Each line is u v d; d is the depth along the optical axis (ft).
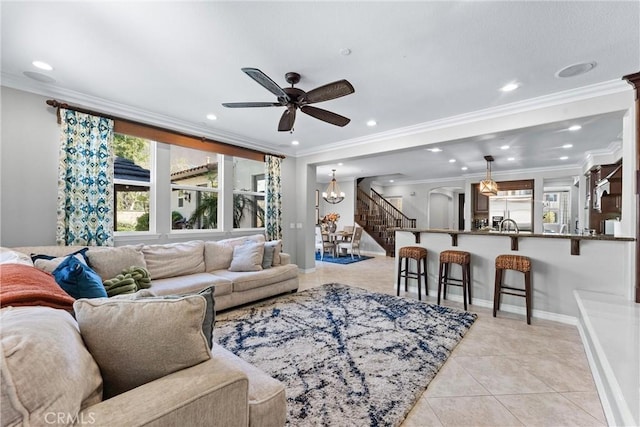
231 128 14.52
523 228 27.55
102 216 10.96
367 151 16.03
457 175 29.48
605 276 10.08
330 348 8.24
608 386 5.76
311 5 5.98
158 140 12.89
